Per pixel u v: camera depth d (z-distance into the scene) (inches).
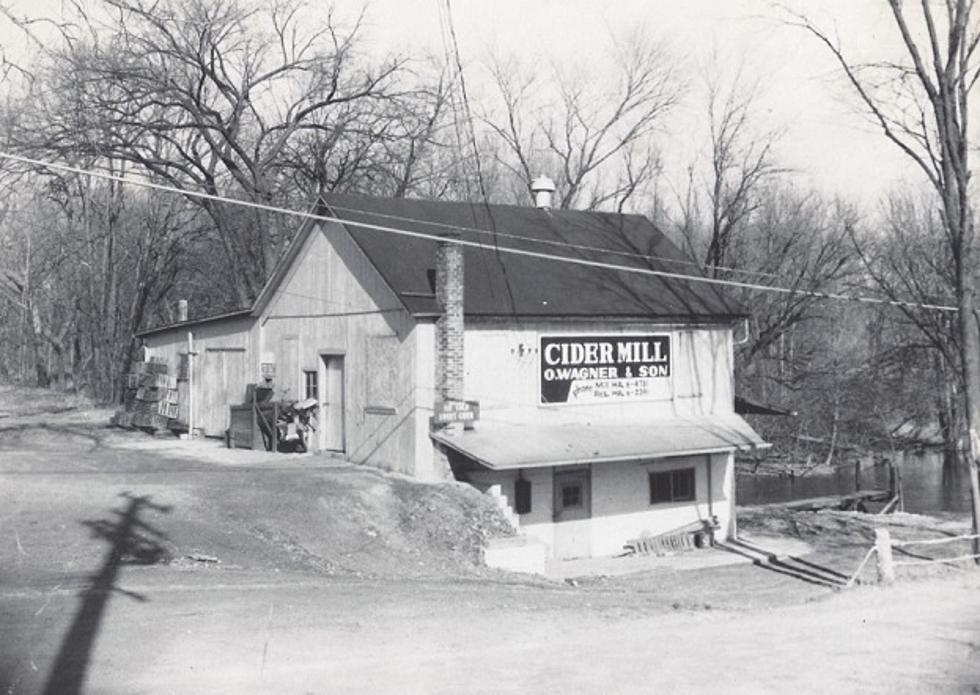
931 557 989.8
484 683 366.6
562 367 995.9
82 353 2196.1
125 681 360.2
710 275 1791.3
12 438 1217.4
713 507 1106.1
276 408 1075.3
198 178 1722.4
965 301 895.7
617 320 1026.7
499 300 959.0
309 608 500.4
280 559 658.2
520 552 814.5
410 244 986.7
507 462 871.7
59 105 1147.9
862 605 615.2
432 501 842.2
